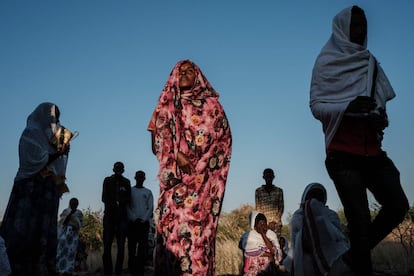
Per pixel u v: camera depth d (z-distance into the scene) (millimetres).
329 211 5676
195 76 5227
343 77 4242
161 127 5055
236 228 17922
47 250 7363
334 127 4074
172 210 4977
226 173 5246
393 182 3986
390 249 11242
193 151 5117
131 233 12008
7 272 6359
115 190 11789
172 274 4883
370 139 4051
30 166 7277
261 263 9156
